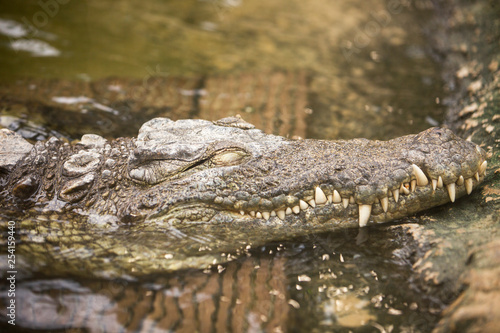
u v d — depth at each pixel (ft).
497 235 18.29
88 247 21.06
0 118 30.91
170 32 52.75
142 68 43.42
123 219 22.06
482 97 32.60
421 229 20.57
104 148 24.66
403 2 61.62
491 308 14.88
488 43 39.88
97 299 18.44
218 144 22.39
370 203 20.72
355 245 20.94
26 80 38.60
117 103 35.06
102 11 57.26
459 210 21.34
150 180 22.48
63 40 48.70
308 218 21.49
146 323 17.29
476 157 21.13
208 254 20.79
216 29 54.24
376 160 21.18
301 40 51.75
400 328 16.71
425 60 46.03
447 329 15.80
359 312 17.61
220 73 43.11
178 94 37.35
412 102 36.45
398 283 18.69
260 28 54.85
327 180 20.99
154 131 23.99
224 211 22.11
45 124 31.07
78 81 39.37
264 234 21.56
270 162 22.09
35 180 23.31
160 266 20.18
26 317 17.48
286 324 17.15
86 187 22.94
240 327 17.06
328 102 36.76
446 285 17.52
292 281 19.34
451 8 51.57
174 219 21.95
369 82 41.32
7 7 54.70
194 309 17.98
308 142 23.43
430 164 20.53
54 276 19.56
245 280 19.47
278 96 37.63
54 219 22.39
